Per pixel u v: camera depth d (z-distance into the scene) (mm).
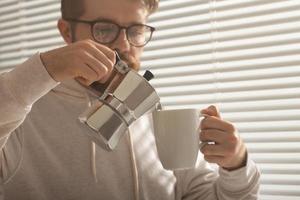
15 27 1820
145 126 1244
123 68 738
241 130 1334
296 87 1257
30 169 1142
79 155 1130
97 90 1064
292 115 1265
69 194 1115
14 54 1820
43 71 718
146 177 1160
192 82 1415
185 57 1442
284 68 1285
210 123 855
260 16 1330
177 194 1223
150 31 1116
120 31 1046
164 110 831
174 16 1463
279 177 1294
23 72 729
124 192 1130
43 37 1744
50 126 1161
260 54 1307
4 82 738
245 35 1333
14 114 739
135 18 1056
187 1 1451
